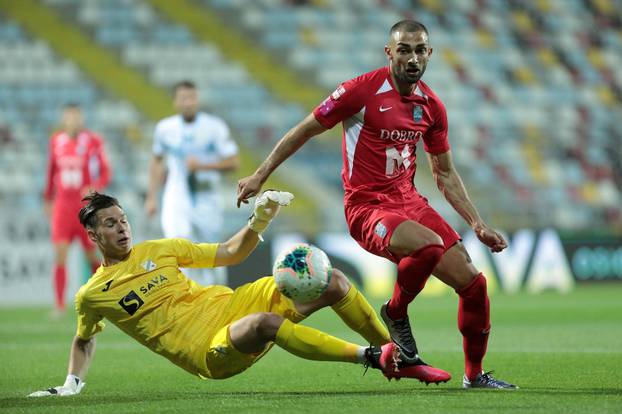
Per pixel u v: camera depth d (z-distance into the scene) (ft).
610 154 313.12
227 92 306.35
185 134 148.66
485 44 334.65
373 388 75.51
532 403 62.18
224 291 71.31
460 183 77.30
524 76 330.34
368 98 72.28
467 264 71.46
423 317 167.02
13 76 297.12
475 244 236.84
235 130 293.23
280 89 310.04
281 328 64.54
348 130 74.13
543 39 341.41
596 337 124.57
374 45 326.85
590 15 353.10
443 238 71.82
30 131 281.54
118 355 110.83
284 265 63.62
